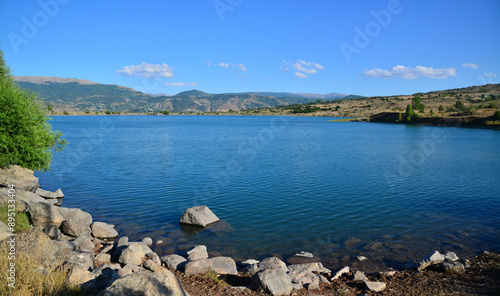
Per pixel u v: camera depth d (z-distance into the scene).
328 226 19.47
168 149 61.31
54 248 11.50
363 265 14.28
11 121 23.02
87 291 8.50
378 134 105.44
